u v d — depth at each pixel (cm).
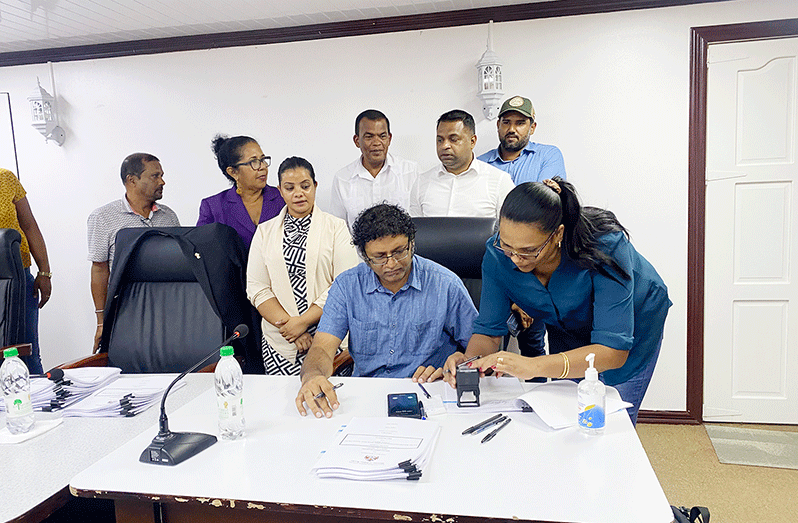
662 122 281
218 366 126
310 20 299
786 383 286
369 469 104
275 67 315
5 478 113
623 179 287
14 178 280
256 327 232
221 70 321
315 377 150
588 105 286
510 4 283
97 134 340
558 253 141
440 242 201
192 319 209
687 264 286
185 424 136
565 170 286
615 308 137
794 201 277
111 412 147
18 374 136
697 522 117
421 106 301
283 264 241
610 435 121
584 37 282
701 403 291
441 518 93
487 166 277
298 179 242
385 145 289
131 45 326
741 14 268
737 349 289
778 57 270
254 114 320
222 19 293
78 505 152
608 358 136
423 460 110
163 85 329
